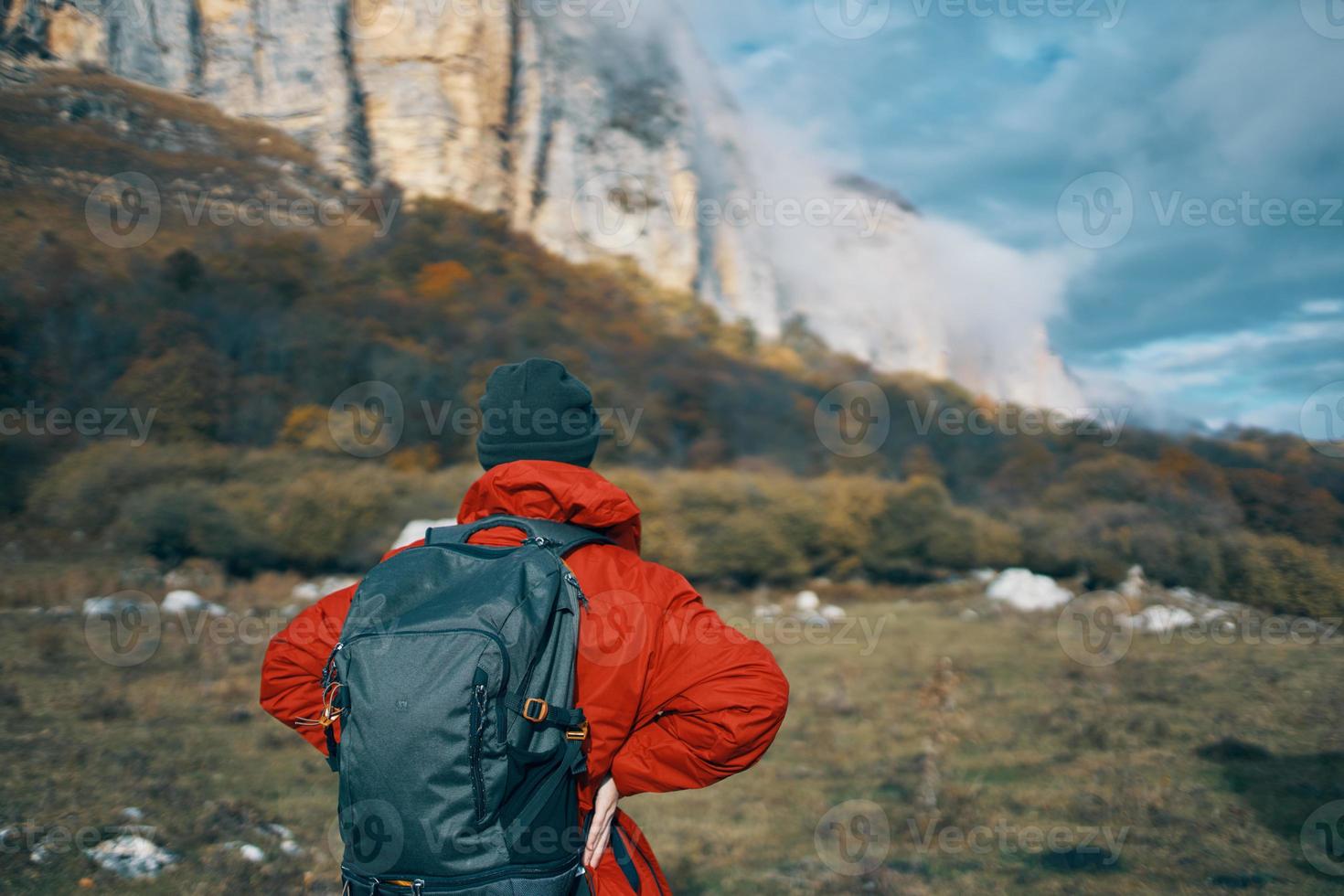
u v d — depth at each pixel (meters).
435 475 21.41
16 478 18.23
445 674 1.16
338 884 3.52
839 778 5.41
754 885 3.79
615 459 25.73
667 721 1.31
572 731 1.22
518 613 1.21
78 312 21.69
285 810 4.45
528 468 1.42
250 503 17.91
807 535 20.55
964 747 5.92
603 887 1.31
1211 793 4.75
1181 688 6.95
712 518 20.41
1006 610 13.64
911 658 9.05
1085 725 6.14
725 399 29.89
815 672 8.73
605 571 1.36
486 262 33.28
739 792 5.21
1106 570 14.20
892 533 20.80
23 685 6.84
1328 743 5.43
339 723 1.26
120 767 4.82
